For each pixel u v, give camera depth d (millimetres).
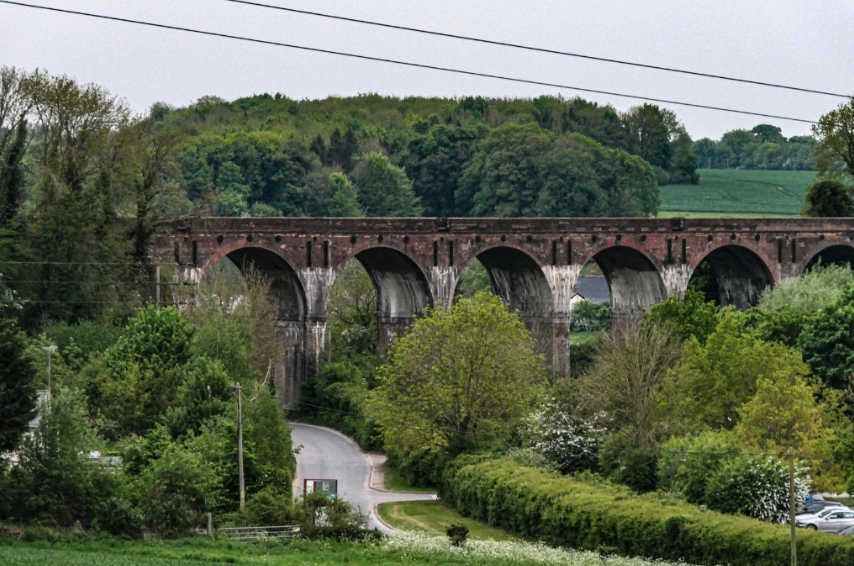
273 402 93438
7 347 77250
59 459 76625
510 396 99000
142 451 83500
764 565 70875
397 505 93500
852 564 68062
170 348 102250
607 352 101188
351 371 127438
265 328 120625
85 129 119938
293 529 78875
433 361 99625
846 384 103938
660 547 75125
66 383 99312
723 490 81125
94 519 76188
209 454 83875
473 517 89938
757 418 90875
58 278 112938
